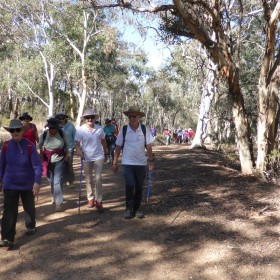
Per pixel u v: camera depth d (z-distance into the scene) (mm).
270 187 8609
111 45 31219
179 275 4609
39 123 49312
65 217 6758
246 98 25547
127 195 6547
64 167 7215
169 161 14320
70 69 36281
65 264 4938
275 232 5742
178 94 65562
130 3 9891
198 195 7922
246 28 17266
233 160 13719
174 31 11352
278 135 11312
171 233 5887
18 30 34281
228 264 4832
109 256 5148
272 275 4531
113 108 68750
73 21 33156
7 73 45312
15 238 5836
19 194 5566
